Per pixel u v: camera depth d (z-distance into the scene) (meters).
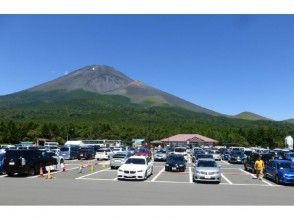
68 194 19.88
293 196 21.45
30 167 30.94
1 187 22.78
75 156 56.53
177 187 24.52
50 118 179.00
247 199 19.58
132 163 30.12
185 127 145.75
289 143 88.00
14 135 110.81
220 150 69.38
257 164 31.69
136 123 169.38
